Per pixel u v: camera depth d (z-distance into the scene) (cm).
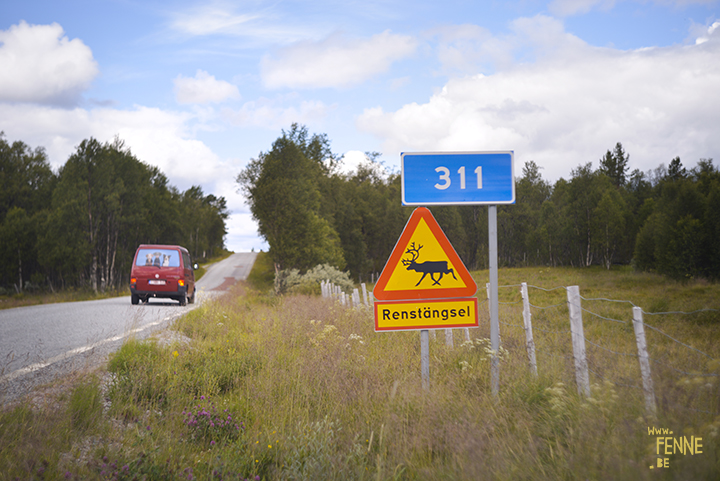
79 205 4756
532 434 315
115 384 445
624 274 3669
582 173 5956
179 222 7681
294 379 480
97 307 1431
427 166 459
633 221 5812
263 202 4884
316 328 766
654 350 569
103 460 276
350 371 502
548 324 941
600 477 251
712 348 669
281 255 4772
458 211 7194
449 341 686
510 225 7244
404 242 457
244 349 625
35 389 425
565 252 6231
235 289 2127
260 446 325
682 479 242
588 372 428
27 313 1215
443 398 385
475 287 456
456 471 270
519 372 454
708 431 284
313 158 6850
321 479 275
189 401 423
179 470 282
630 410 336
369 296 1362
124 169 5469
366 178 8888
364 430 346
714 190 3156
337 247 6138
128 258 5762
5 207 5744
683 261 3067
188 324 895
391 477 276
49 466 269
